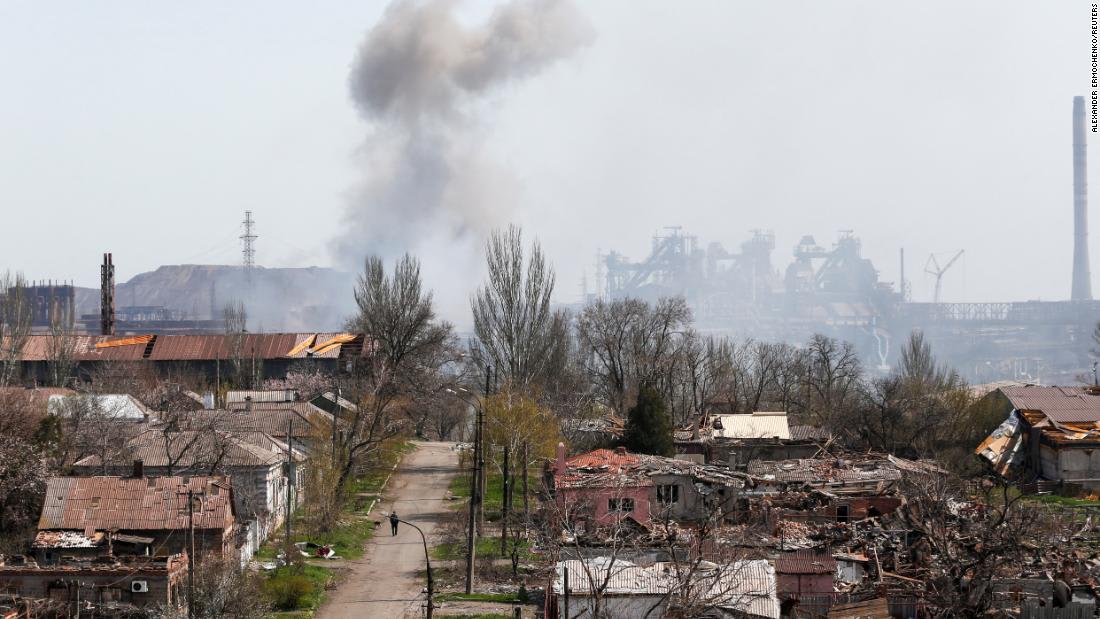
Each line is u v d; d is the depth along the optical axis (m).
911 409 141.50
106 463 97.38
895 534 83.44
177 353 197.12
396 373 136.12
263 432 113.19
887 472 100.44
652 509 91.44
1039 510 88.62
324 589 82.12
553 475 101.56
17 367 171.75
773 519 86.56
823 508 90.25
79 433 108.12
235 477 96.31
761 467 104.19
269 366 196.50
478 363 159.50
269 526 97.75
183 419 112.38
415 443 164.00
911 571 75.88
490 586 82.56
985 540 70.44
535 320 150.50
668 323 168.38
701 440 126.94
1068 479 116.88
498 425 115.06
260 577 79.19
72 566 72.62
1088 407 129.75
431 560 91.81
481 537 96.00
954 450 126.81
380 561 91.88
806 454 126.31
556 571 63.78
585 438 132.38
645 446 122.88
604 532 79.75
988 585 68.44
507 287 149.62
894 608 68.12
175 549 80.81
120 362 187.25
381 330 131.25
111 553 78.75
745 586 61.88
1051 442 119.56
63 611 70.81
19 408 103.12
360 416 126.19
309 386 171.88
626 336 168.88
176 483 83.69
